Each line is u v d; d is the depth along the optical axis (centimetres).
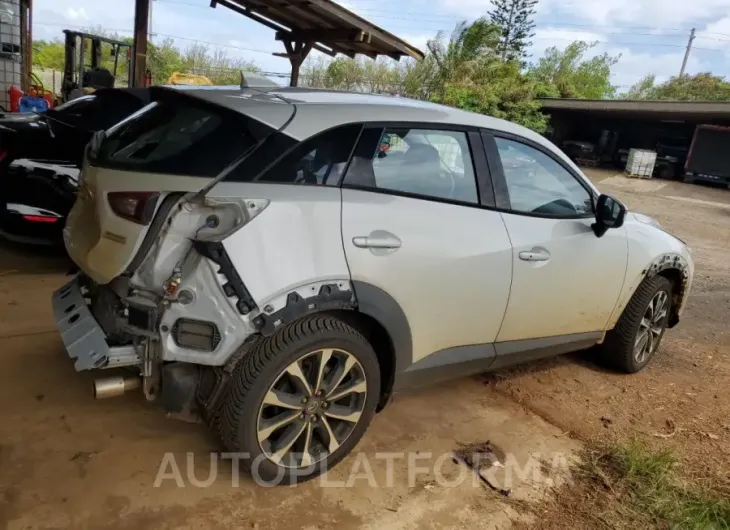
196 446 284
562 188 355
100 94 548
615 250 377
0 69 986
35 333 370
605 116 2556
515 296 321
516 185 328
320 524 245
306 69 2417
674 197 1872
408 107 296
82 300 270
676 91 4259
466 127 311
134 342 238
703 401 409
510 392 386
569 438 338
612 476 304
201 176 233
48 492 240
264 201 233
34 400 301
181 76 1590
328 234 246
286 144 246
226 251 224
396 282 266
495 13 3444
